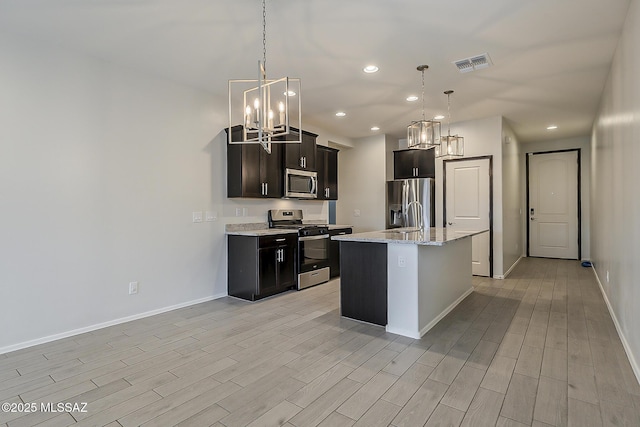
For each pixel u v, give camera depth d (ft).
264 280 13.60
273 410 6.17
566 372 7.48
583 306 12.40
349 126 19.21
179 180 12.62
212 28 8.92
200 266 13.33
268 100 8.21
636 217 7.66
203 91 13.42
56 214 9.63
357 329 10.26
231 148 14.15
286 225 17.03
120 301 10.97
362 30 9.02
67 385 7.09
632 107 8.09
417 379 7.24
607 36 9.33
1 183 8.73
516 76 12.04
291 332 10.05
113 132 10.84
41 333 9.34
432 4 7.88
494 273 17.54
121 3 7.79
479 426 5.66
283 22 8.63
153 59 10.67
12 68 8.92
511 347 8.86
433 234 11.62
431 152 19.75
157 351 8.76
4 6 7.81
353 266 11.01
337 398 6.54
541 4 7.89
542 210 24.50
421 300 9.82
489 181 17.66
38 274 9.30
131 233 11.25
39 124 9.34
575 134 21.91
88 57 10.31
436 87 13.04
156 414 6.07
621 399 6.40
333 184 19.62
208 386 7.01
